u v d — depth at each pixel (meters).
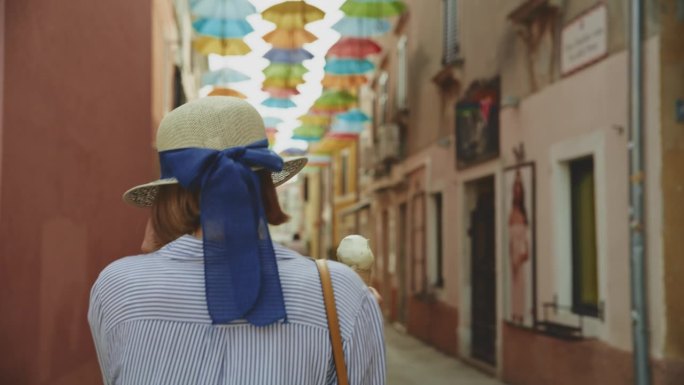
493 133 9.34
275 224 1.52
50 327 4.95
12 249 4.19
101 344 1.38
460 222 10.88
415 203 14.16
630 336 5.94
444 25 11.78
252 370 1.29
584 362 6.77
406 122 14.91
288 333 1.32
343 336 1.36
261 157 1.41
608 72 6.33
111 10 6.75
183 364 1.29
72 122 5.53
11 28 4.21
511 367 8.73
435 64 12.47
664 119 5.51
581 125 6.87
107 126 6.62
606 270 6.38
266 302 1.31
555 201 7.49
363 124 18.81
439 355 11.66
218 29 10.38
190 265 1.36
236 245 1.33
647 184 5.66
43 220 4.80
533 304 8.06
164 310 1.31
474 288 10.70
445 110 11.82
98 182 6.33
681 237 5.49
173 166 1.40
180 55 13.60
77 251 5.66
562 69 7.29
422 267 13.41
